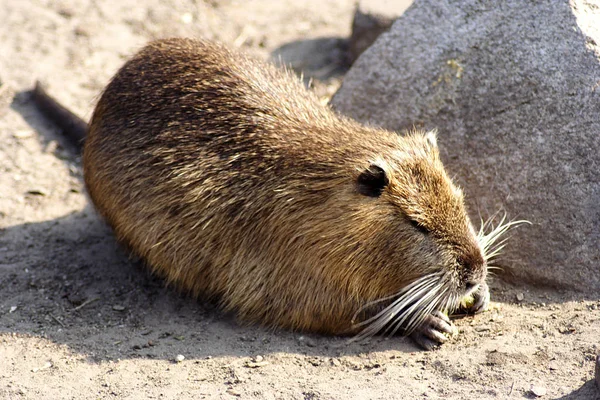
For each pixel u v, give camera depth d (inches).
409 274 347.3
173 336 369.1
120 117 404.5
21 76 601.9
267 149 370.3
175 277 397.7
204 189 376.5
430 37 425.4
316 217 352.8
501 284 386.0
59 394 323.9
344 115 445.7
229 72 398.3
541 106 382.3
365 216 345.1
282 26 673.6
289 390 314.5
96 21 661.9
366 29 583.8
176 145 384.8
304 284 361.7
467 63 409.7
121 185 401.1
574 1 390.9
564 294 367.9
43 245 451.8
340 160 354.3
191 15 679.1
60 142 544.4
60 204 492.1
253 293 373.4
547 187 375.6
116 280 420.2
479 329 352.8
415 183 347.6
